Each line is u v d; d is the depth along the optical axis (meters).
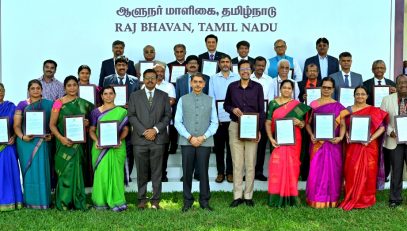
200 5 9.19
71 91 6.82
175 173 8.27
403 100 6.83
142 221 6.18
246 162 6.96
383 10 9.27
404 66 10.42
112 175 6.73
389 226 5.96
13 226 6.00
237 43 9.06
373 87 7.80
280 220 6.22
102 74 8.59
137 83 7.74
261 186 7.93
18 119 6.81
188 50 9.22
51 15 9.09
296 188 6.88
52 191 7.51
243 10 9.21
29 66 9.09
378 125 6.76
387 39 9.30
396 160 6.83
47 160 6.85
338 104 6.89
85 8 9.11
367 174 6.80
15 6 9.02
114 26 9.16
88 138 7.01
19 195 6.84
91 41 9.14
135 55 9.20
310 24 9.25
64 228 5.89
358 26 9.27
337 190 6.88
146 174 6.81
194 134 6.62
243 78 6.91
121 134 6.80
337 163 6.86
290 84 6.92
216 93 7.86
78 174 6.77
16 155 6.87
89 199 7.40
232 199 7.34
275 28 9.25
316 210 6.63
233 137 6.98
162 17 9.18
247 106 6.91
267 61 9.09
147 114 6.67
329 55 8.84
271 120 7.00
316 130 6.81
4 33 9.03
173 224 6.04
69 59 9.14
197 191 7.86
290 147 6.85
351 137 6.75
